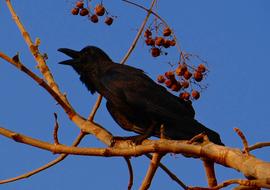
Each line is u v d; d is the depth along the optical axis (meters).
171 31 11.47
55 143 8.54
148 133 12.01
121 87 13.18
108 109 13.59
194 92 11.25
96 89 13.93
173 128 12.57
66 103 11.07
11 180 9.91
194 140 8.09
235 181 6.75
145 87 13.14
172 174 10.16
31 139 8.57
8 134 8.57
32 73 9.91
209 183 8.94
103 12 12.02
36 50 11.66
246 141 7.46
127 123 13.36
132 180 9.87
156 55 11.63
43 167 10.06
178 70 11.20
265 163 7.21
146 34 11.66
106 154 8.35
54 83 11.30
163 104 12.86
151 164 8.79
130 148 8.36
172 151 8.17
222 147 7.78
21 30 11.73
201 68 11.17
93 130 10.71
